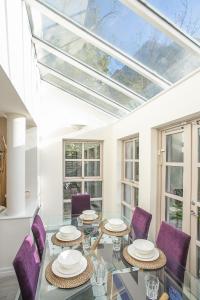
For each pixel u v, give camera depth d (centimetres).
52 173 418
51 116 415
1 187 332
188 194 231
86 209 349
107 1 189
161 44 210
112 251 191
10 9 150
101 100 381
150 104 290
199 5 159
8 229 276
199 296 141
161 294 140
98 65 288
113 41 234
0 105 232
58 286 139
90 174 460
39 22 240
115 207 433
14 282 256
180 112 224
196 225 221
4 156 334
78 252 174
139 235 228
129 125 363
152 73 252
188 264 228
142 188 314
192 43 191
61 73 343
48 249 197
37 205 344
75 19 222
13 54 161
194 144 224
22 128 288
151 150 290
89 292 141
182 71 227
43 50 296
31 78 269
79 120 429
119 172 433
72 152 449
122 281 151
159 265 160
